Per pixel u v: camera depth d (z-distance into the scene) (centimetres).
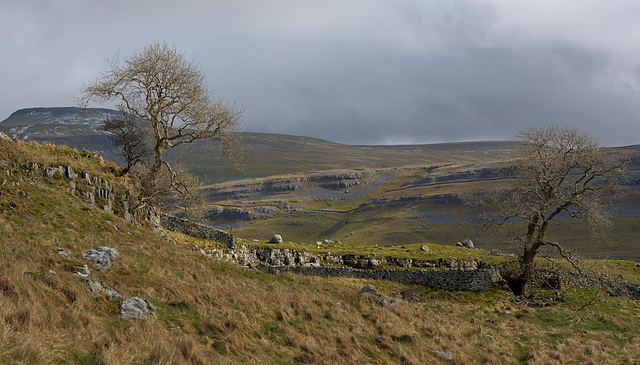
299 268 5466
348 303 2800
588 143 5206
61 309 1365
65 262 1873
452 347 2481
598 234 5475
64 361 1108
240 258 5406
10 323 1172
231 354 1590
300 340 1947
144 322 1557
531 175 5453
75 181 3531
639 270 6575
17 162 3162
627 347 2812
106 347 1252
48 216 2667
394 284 5322
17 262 1656
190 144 5000
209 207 5034
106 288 1733
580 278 5566
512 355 2570
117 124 4956
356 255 6125
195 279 2547
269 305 2359
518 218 6056
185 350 1416
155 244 3153
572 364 2462
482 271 5494
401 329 2508
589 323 3525
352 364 1847
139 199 4416
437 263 5962
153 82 4469
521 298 5359
